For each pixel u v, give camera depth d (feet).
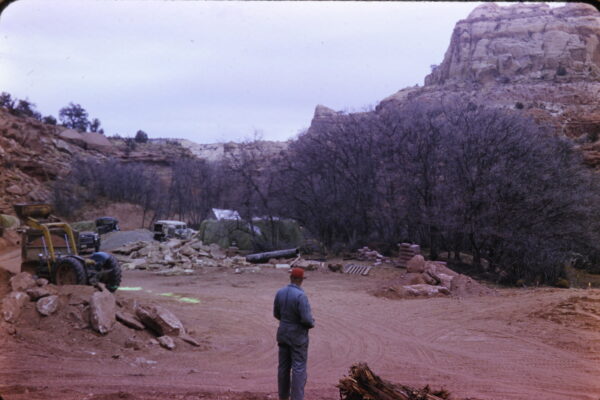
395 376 26.86
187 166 241.14
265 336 37.91
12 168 217.97
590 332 38.04
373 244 120.37
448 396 17.35
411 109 122.11
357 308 52.60
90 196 230.48
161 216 237.66
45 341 27.58
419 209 104.63
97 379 21.74
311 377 26.45
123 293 57.93
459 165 95.66
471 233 89.25
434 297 59.26
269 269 91.45
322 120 138.72
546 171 91.25
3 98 288.51
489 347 35.29
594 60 424.46
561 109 305.94
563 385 24.97
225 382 23.57
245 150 128.06
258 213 121.19
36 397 17.74
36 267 43.45
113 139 417.69
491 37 461.78
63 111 403.13
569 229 85.87
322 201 122.52
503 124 95.30
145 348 29.84
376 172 119.34
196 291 63.62
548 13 472.44
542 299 51.31
